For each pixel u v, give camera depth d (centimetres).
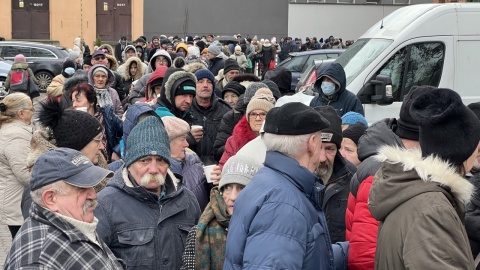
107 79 948
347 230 409
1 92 2244
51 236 330
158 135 418
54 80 988
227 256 330
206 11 4650
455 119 299
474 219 354
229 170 417
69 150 350
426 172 291
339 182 484
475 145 303
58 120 452
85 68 1394
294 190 324
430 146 304
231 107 816
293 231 312
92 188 351
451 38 998
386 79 954
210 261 415
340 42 3434
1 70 2459
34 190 339
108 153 676
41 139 454
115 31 4262
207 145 743
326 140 468
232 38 3419
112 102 918
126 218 410
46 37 4144
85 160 348
